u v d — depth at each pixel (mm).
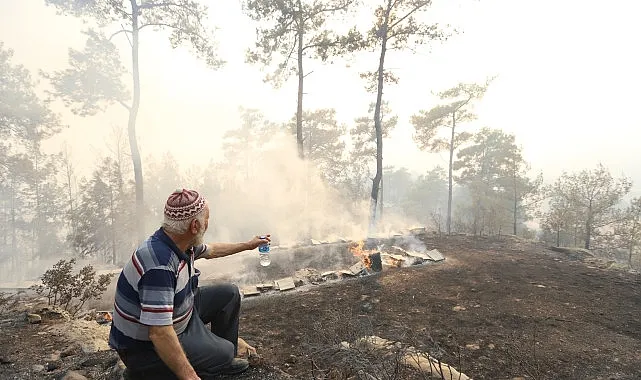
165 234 1766
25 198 30984
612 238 23047
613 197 21281
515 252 11766
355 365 2992
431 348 3789
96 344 4297
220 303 2379
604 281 8367
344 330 4320
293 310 6926
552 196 26031
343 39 16562
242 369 2516
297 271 9898
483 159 36656
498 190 36562
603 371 4555
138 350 1787
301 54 17312
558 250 11992
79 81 15828
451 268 9719
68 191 31188
